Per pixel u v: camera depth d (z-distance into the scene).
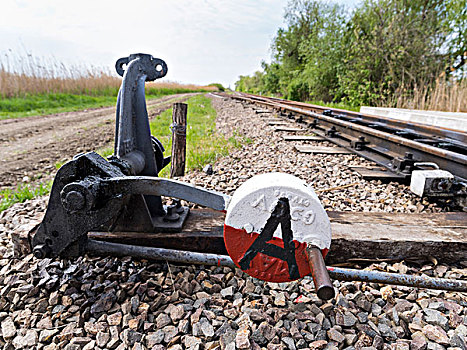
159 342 1.71
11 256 2.44
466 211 3.10
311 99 21.45
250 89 56.78
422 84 11.30
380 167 4.61
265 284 2.16
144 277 2.19
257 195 1.39
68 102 19.44
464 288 1.72
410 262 2.37
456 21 12.84
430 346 1.68
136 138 2.43
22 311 1.95
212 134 7.99
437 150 3.69
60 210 1.81
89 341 1.74
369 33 14.06
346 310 1.93
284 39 34.56
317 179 4.30
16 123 11.90
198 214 2.71
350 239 2.31
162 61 2.48
